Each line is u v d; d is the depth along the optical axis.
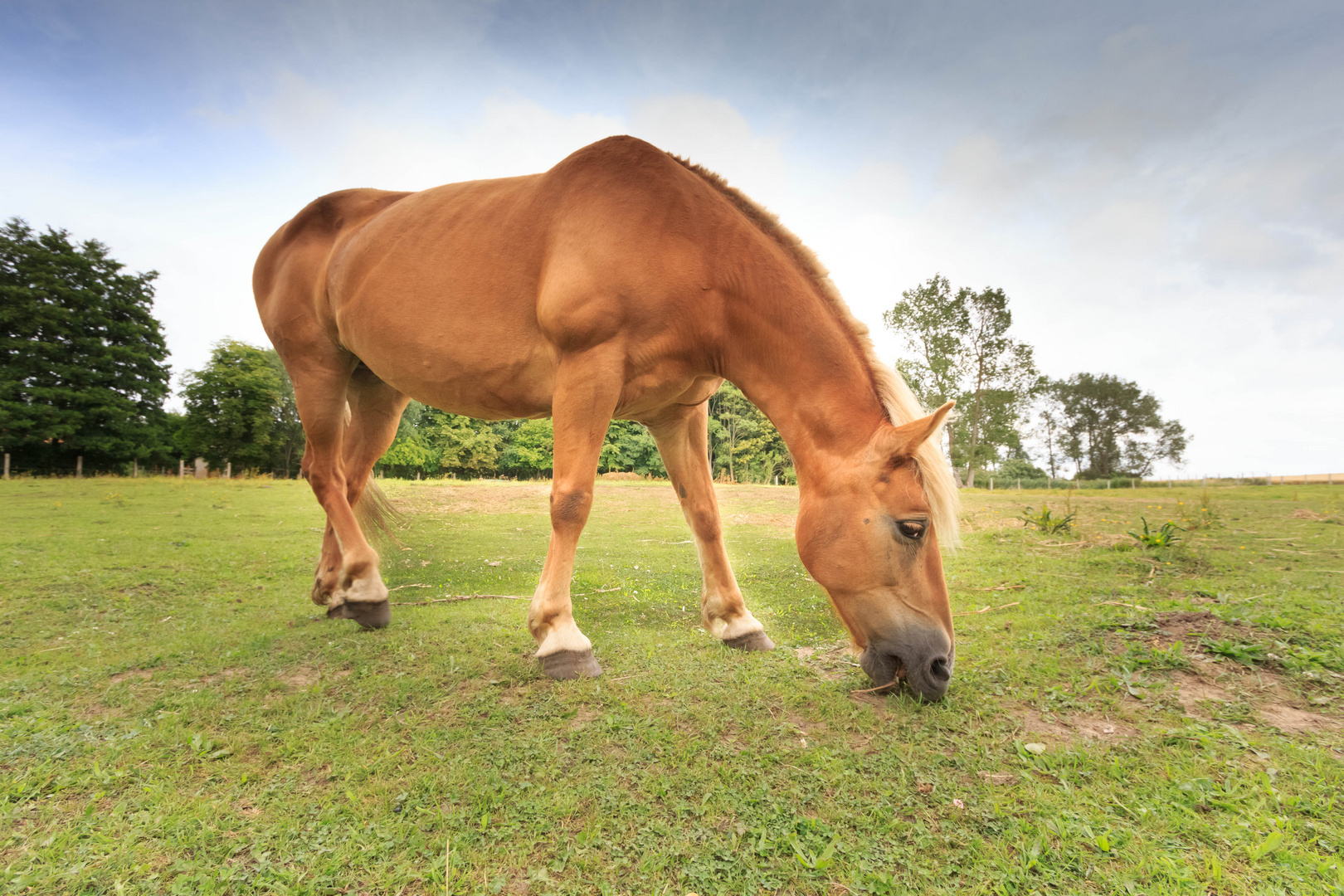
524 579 4.73
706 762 1.81
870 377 2.49
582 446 2.62
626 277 2.57
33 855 1.39
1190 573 4.28
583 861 1.38
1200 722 1.98
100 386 27.70
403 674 2.57
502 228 2.94
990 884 1.29
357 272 3.35
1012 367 36.81
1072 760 1.75
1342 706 2.06
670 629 3.29
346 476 4.05
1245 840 1.39
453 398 3.21
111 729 2.07
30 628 3.34
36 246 28.12
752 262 2.62
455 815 1.56
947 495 2.22
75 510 9.12
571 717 2.14
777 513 9.82
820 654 2.86
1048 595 3.71
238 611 3.75
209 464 31.34
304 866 1.39
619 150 2.79
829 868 1.36
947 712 2.11
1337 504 9.20
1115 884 1.26
